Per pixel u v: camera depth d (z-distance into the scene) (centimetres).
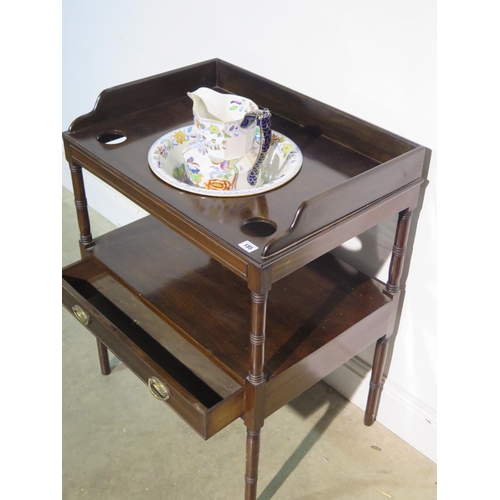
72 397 170
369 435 162
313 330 130
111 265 145
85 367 179
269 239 106
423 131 125
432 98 121
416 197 126
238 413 120
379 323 139
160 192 117
